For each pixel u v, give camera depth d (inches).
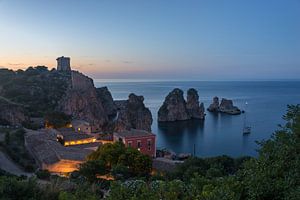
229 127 5841.5
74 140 3211.1
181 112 6830.7
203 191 431.5
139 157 1987.0
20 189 756.6
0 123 3690.9
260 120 6476.4
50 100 5206.7
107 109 6943.9
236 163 2018.9
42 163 2305.6
